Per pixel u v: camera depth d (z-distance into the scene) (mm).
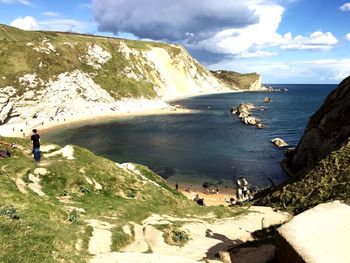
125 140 101438
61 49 155625
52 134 107438
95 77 162750
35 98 129000
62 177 26812
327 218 13000
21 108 122938
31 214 16422
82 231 18422
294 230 12258
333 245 11250
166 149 90688
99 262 13453
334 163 33750
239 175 69188
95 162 32188
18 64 134500
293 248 11359
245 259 15648
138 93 175125
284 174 69062
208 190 59875
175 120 141375
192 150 89500
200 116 154625
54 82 138750
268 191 47656
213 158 81750
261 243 17141
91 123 129125
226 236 23359
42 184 25500
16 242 12234
